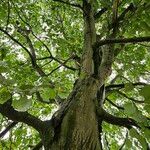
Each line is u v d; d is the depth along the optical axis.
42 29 8.95
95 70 4.62
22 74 6.48
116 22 5.13
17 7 8.41
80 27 9.55
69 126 3.53
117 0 5.20
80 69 4.74
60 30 8.79
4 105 3.47
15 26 8.18
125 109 2.01
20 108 2.14
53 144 3.41
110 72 4.88
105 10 6.83
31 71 6.67
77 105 3.84
